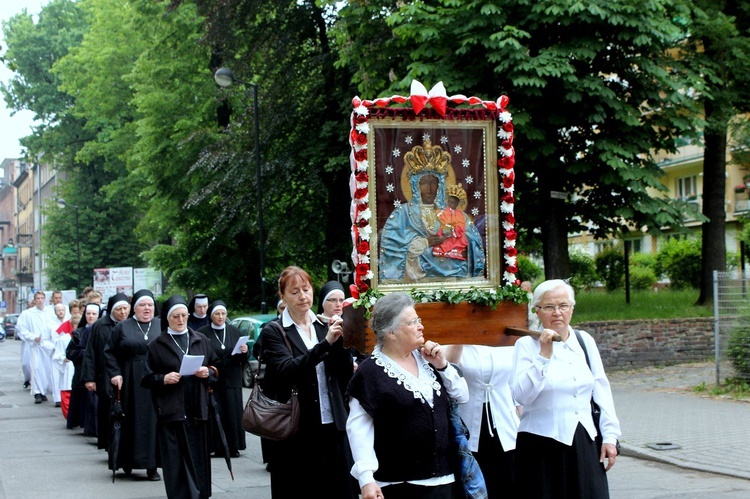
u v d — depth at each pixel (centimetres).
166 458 829
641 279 2791
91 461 1149
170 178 3111
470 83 1727
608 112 1788
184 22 2953
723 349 1484
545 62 1655
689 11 1858
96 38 3925
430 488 442
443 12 1741
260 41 2734
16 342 5728
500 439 645
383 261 600
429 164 614
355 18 2003
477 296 591
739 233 2688
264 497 898
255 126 2611
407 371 452
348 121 2428
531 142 1788
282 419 591
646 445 1084
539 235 2062
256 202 2764
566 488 514
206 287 3250
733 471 930
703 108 2095
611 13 1677
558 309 527
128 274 4606
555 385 516
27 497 917
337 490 599
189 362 825
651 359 1856
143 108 3084
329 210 2677
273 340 609
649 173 1798
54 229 5566
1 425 1538
